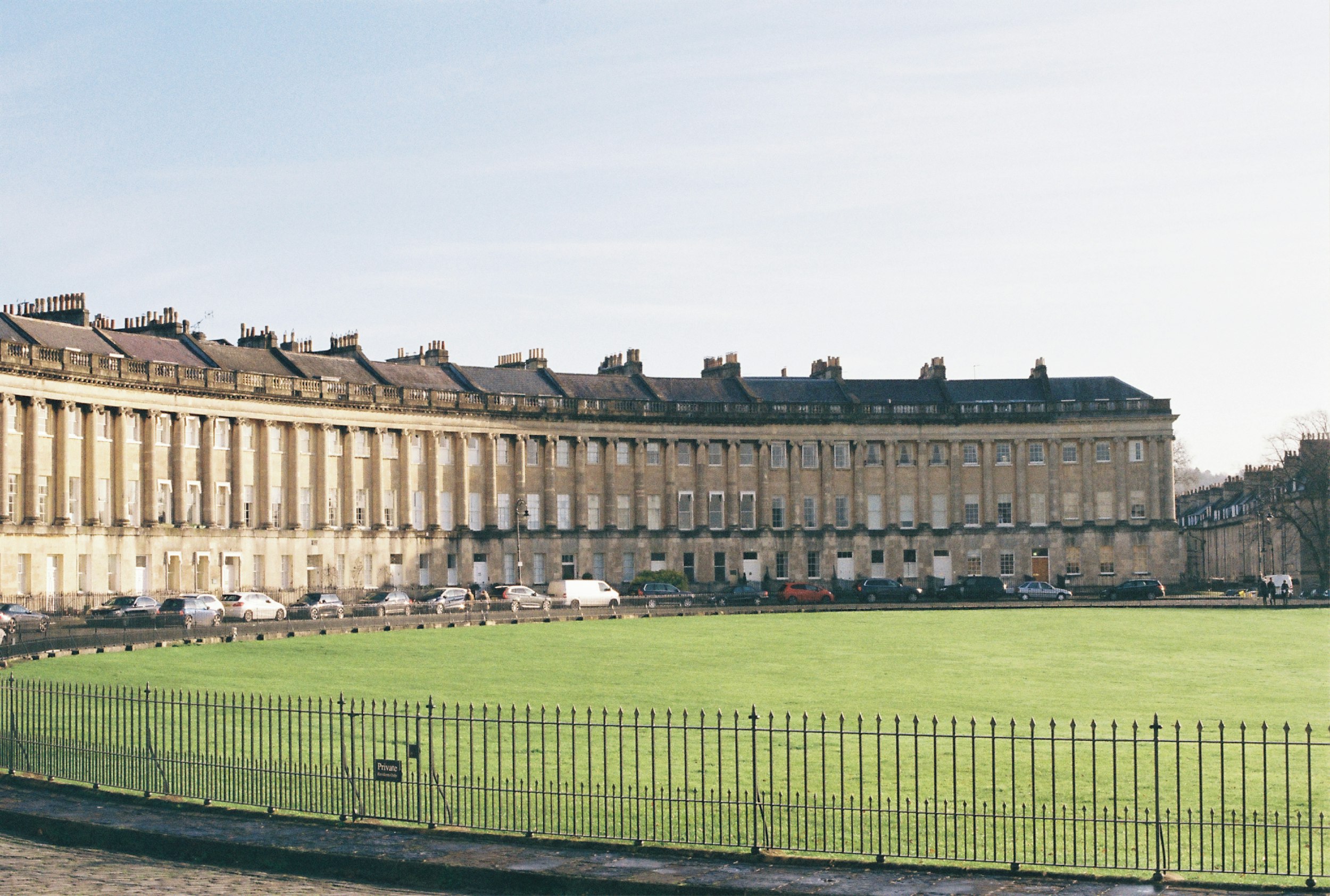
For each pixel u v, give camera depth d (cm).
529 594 10544
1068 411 13275
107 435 9575
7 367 8750
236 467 10456
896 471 13288
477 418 12050
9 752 3178
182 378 9994
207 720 3123
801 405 13150
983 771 3350
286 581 10744
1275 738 3772
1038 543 13200
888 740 3791
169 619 7338
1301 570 14612
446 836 2598
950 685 5009
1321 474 13375
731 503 13025
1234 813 2536
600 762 3412
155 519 9781
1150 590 11444
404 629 7588
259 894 2319
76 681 4850
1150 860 2548
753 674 5366
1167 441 13188
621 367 13450
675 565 12850
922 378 13862
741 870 2369
